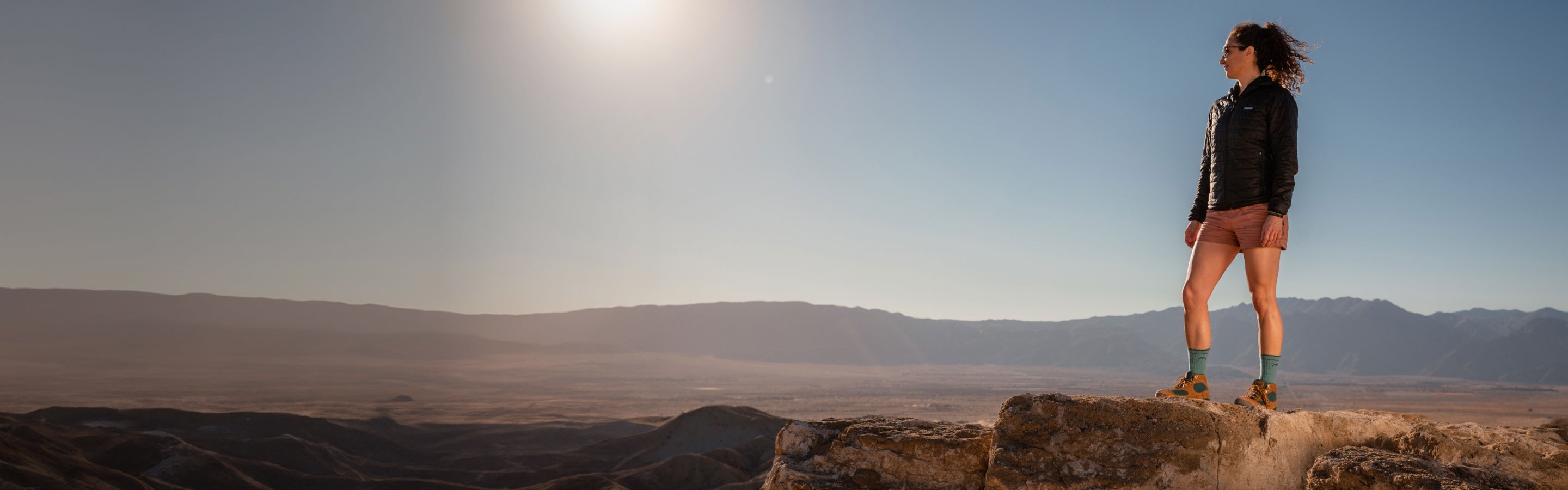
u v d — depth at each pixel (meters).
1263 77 5.62
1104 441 4.68
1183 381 5.66
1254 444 4.70
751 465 91.62
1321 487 4.50
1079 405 4.86
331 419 125.19
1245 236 5.52
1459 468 4.38
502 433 133.25
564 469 97.75
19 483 56.62
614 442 110.19
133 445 75.69
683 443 103.94
